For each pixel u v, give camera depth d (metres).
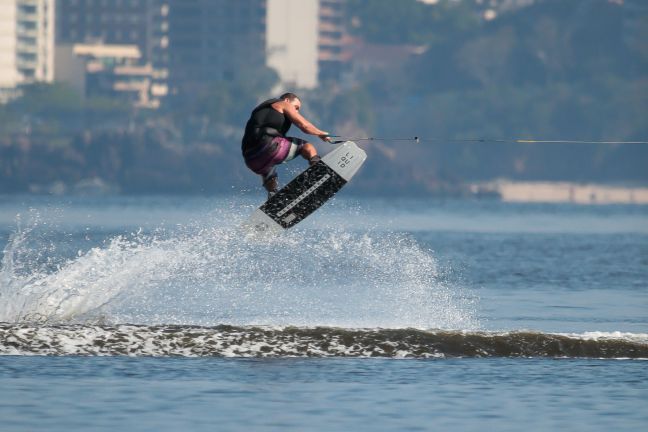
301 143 65.69
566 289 125.19
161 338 67.81
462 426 50.44
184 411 52.38
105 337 67.81
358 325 80.56
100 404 53.56
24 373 60.44
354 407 53.62
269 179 65.69
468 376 61.38
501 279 139.38
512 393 57.12
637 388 58.53
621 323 89.00
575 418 52.19
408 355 67.19
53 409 52.47
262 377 60.22
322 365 63.81
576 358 67.56
